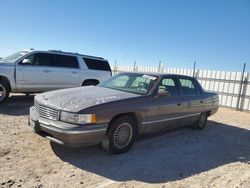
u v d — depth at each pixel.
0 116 7.70
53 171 4.39
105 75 11.73
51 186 3.91
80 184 4.05
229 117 11.27
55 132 4.74
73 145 4.68
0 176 4.06
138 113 5.52
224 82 14.66
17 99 10.74
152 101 5.84
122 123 5.25
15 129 6.45
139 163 5.02
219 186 4.37
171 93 6.55
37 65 9.99
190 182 4.43
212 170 5.02
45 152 5.13
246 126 9.48
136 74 6.69
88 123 4.71
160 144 6.28
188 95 7.09
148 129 5.93
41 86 10.09
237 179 4.70
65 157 4.98
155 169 4.82
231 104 14.38
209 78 15.35
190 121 7.30
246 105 13.74
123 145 5.38
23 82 9.65
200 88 7.75
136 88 6.17
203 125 8.06
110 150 5.19
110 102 5.06
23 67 9.60
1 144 5.34
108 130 5.09
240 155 6.07
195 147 6.32
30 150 5.17
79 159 4.94
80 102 4.97
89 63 11.41
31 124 5.34
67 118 4.68
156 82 6.18
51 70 10.24
